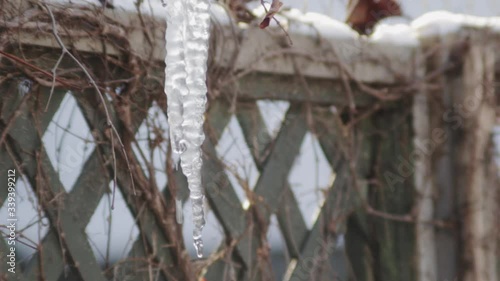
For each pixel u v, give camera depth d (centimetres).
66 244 282
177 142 240
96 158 288
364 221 364
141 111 296
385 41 358
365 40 353
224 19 313
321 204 349
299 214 343
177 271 309
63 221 281
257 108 330
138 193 297
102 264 297
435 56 368
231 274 322
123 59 290
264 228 330
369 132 366
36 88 274
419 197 366
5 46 265
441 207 371
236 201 324
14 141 272
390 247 366
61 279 297
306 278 343
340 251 371
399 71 361
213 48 309
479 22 377
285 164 338
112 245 297
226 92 315
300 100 338
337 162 355
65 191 282
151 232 303
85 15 278
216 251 321
